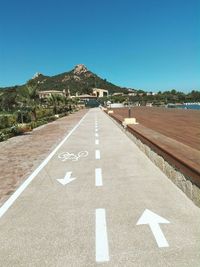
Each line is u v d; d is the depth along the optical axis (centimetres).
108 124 3041
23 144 1692
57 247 452
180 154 764
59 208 623
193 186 625
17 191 761
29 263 411
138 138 1403
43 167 1045
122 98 13400
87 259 414
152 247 440
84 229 513
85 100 15512
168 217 551
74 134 2142
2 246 465
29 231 516
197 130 2069
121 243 457
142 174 883
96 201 657
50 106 5941
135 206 615
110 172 926
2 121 2350
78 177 880
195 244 444
